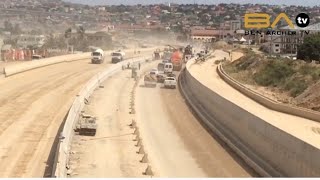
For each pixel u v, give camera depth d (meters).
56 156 26.56
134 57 113.81
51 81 66.69
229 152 31.39
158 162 28.73
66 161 26.81
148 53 139.75
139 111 46.28
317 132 34.78
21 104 47.66
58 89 59.62
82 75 76.25
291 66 71.44
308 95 54.19
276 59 81.50
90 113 43.78
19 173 25.67
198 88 50.78
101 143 32.69
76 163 27.62
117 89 62.16
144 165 27.83
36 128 37.06
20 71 72.56
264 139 27.28
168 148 32.28
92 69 86.50
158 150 31.66
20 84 61.53
